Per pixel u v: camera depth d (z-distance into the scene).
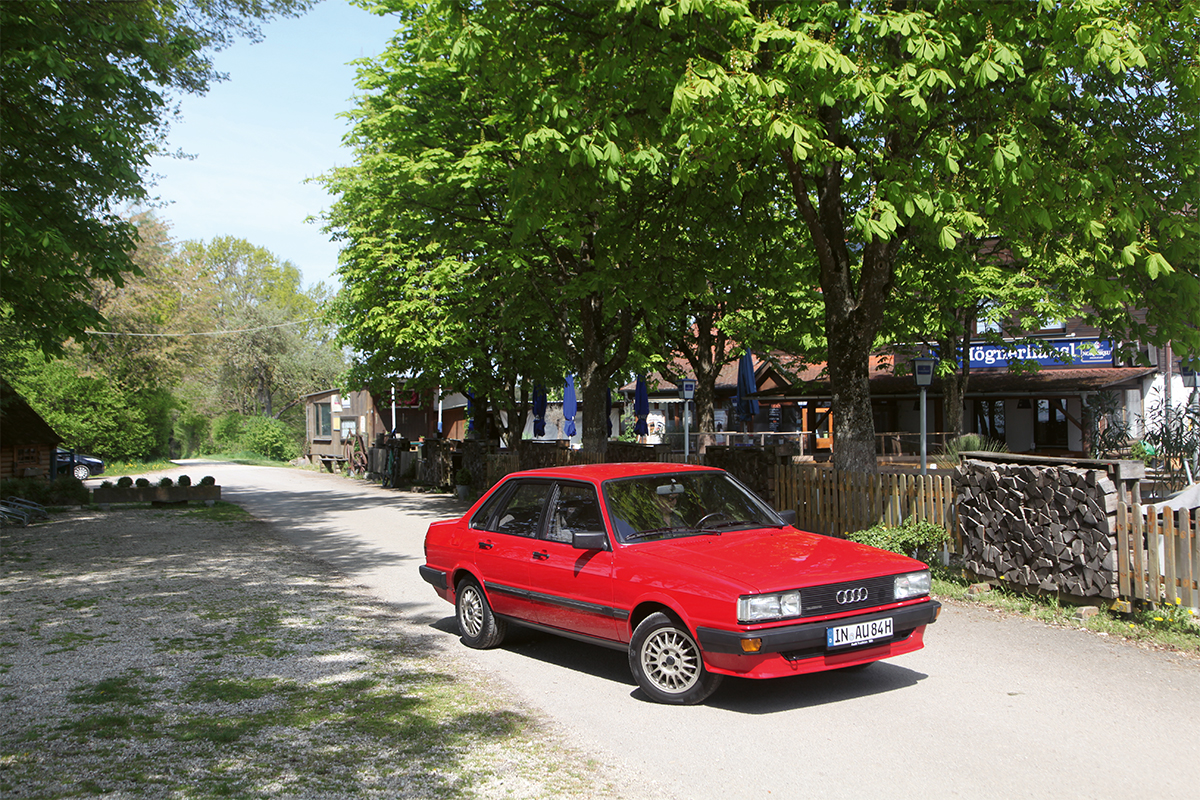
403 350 26.22
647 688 6.04
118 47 13.91
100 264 13.50
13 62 12.30
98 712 5.68
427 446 32.44
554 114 9.88
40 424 26.39
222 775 4.58
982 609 8.71
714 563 5.91
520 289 18.30
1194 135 9.93
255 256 79.12
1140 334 11.48
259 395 74.88
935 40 8.91
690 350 28.61
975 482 9.56
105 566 12.42
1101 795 4.37
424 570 8.40
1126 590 7.89
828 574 5.77
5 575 11.60
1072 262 11.57
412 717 5.62
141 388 49.94
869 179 10.63
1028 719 5.52
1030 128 9.15
